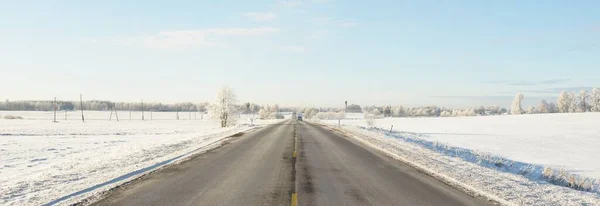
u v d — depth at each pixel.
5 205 7.54
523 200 8.59
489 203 8.23
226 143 23.50
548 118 82.12
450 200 8.48
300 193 9.04
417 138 39.44
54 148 24.06
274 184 10.17
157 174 11.69
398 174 12.05
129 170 12.38
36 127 57.19
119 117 132.62
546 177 13.84
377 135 34.06
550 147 34.47
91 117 124.81
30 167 15.61
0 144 26.86
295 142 24.30
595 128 57.72
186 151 18.64
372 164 14.38
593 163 24.44
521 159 25.88
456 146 33.53
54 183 10.00
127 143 27.91
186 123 89.94
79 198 8.25
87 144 27.50
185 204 7.85
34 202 7.82
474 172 12.95
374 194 9.02
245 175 11.62
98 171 12.20
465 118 103.56
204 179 10.86
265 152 18.33
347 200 8.36
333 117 137.88
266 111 138.00
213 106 63.47
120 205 7.69
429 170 12.95
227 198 8.44
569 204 8.43
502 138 43.31
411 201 8.34
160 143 23.64
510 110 143.75
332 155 17.25
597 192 12.05
